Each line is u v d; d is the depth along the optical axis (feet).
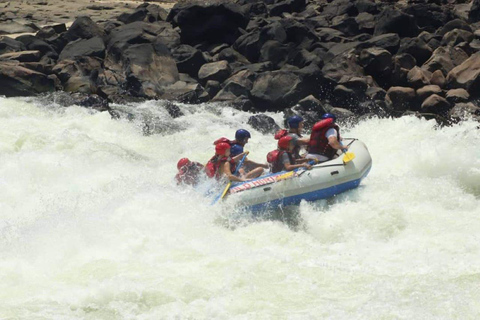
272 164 112.98
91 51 207.10
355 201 109.19
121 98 182.19
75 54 206.59
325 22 228.84
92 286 86.63
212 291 85.20
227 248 97.09
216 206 107.04
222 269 90.48
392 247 96.53
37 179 124.77
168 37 216.54
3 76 180.86
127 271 90.02
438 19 229.45
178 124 166.09
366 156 114.21
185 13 218.18
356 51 200.03
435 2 257.96
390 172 124.47
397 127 147.95
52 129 153.99
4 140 143.02
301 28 211.20
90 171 129.08
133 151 143.74
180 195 110.01
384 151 136.46
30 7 299.58
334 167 109.81
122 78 194.70
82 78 193.67
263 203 108.27
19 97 179.32
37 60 202.39
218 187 110.11
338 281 87.30
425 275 87.30
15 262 93.25
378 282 86.22
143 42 211.41
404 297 82.48
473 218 103.40
